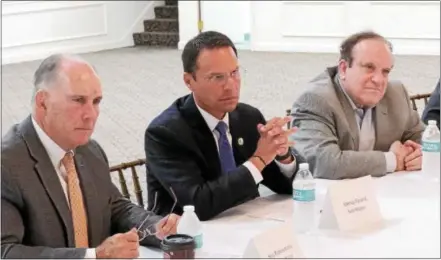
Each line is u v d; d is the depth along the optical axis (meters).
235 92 2.51
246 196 2.45
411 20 10.86
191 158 2.50
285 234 1.89
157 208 2.53
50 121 2.05
